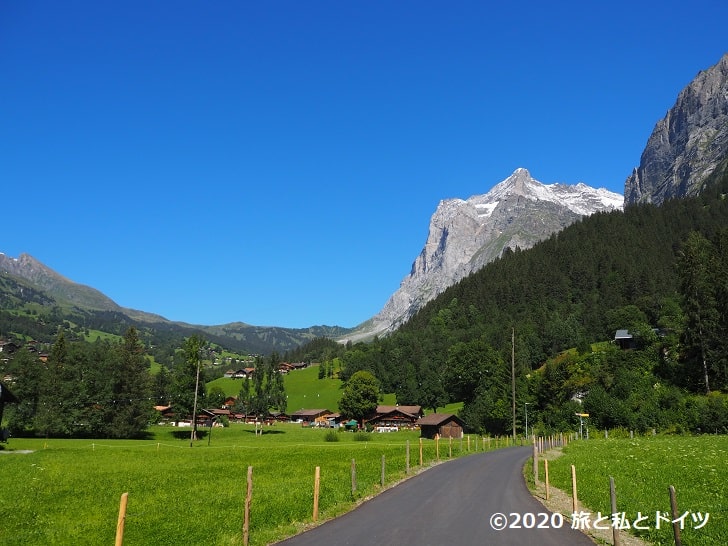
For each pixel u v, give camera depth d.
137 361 105.06
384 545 15.09
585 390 109.06
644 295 173.12
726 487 24.95
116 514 21.23
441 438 109.44
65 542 16.48
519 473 34.94
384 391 185.38
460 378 149.25
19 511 22.03
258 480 31.38
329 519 19.12
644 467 33.06
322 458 47.78
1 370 106.44
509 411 109.38
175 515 20.48
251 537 16.11
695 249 105.81
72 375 103.31
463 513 20.27
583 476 30.55
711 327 98.12
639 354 116.38
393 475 32.41
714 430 78.38
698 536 16.14
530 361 160.88
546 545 15.30
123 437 99.56
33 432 101.81
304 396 196.75
